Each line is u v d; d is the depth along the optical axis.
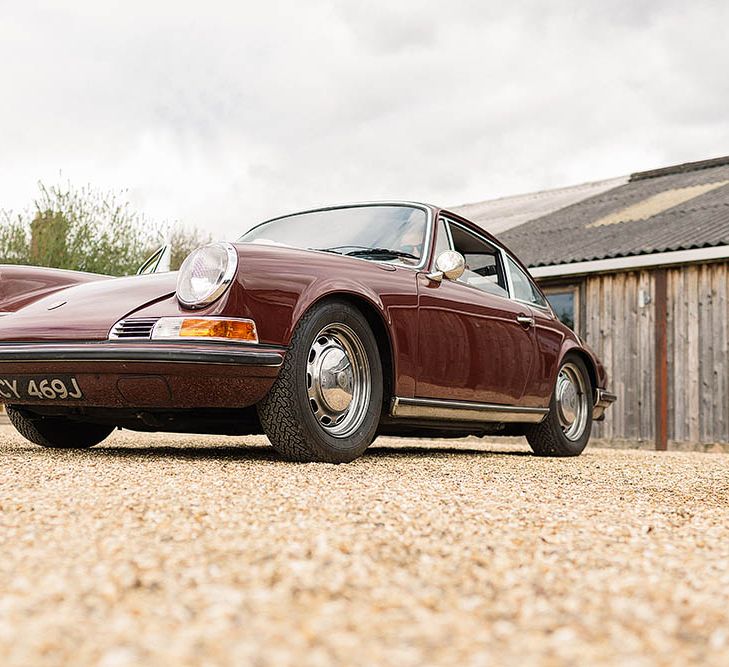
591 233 11.26
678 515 2.57
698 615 1.46
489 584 1.63
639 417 9.82
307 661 1.13
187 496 2.43
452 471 3.57
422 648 1.22
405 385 3.83
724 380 9.24
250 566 1.66
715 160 14.43
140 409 3.63
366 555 1.80
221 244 3.29
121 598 1.42
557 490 3.07
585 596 1.56
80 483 2.66
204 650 1.16
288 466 3.30
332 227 4.41
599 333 10.20
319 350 3.49
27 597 1.39
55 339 3.32
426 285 4.02
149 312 3.28
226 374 3.17
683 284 9.59
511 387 4.59
